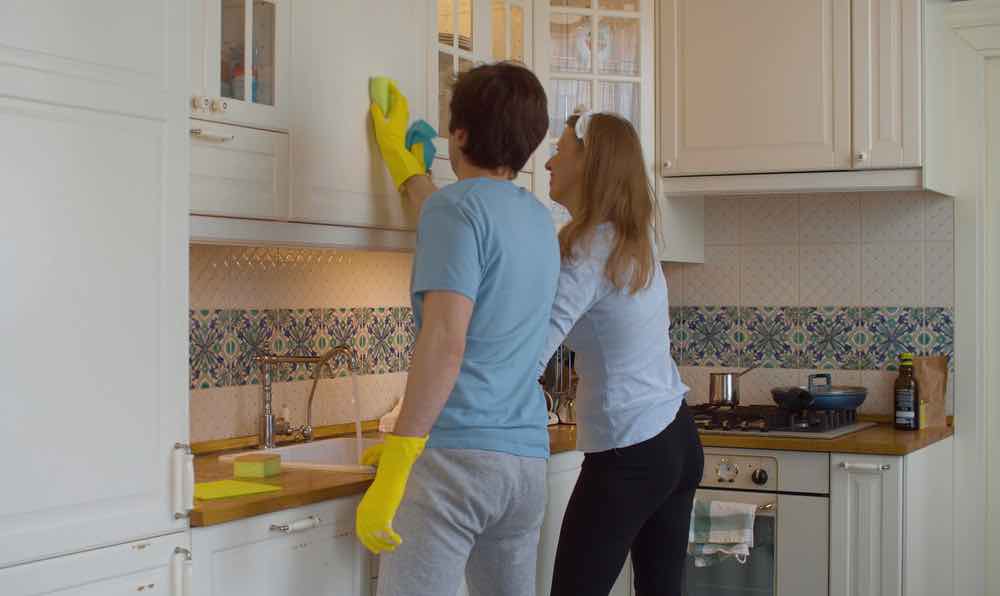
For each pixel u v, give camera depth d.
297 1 2.38
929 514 3.47
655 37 3.74
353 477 2.36
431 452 1.96
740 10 3.62
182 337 1.95
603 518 2.46
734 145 3.64
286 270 2.96
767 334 4.05
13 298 1.69
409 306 3.42
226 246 2.78
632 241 2.43
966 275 3.78
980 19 3.75
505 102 2.04
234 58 2.25
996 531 3.81
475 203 1.94
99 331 1.81
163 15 1.91
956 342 3.79
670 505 2.65
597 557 2.46
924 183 3.43
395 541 1.90
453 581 1.99
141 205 1.88
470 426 1.96
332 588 2.25
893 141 3.44
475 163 2.09
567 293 2.38
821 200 3.97
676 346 4.20
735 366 4.10
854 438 3.33
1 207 1.67
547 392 3.49
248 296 2.85
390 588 1.98
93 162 1.80
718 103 3.66
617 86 3.65
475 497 1.96
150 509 1.89
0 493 1.67
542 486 2.10
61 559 1.75
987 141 3.82
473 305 1.93
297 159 2.38
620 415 2.45
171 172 1.93
